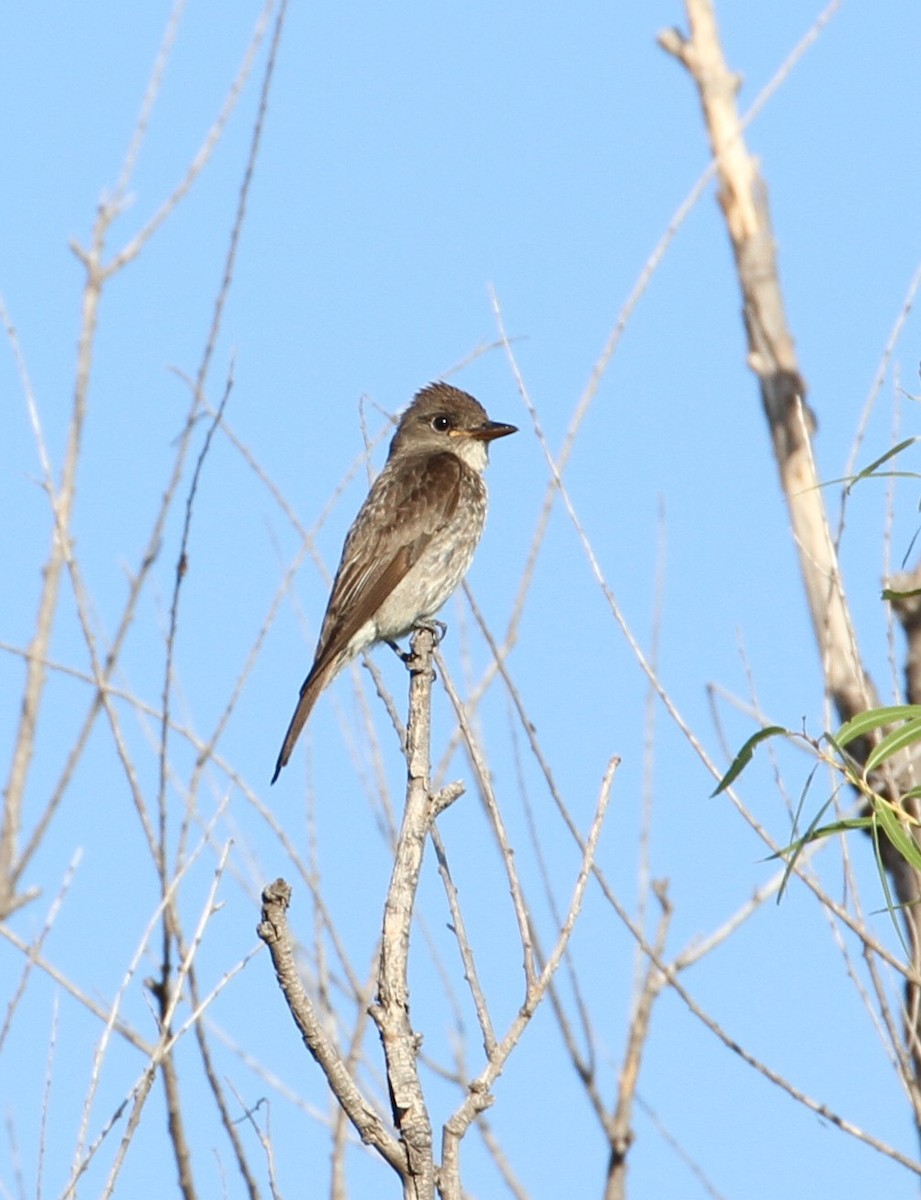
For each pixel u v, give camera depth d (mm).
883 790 10461
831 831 8992
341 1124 9969
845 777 9164
